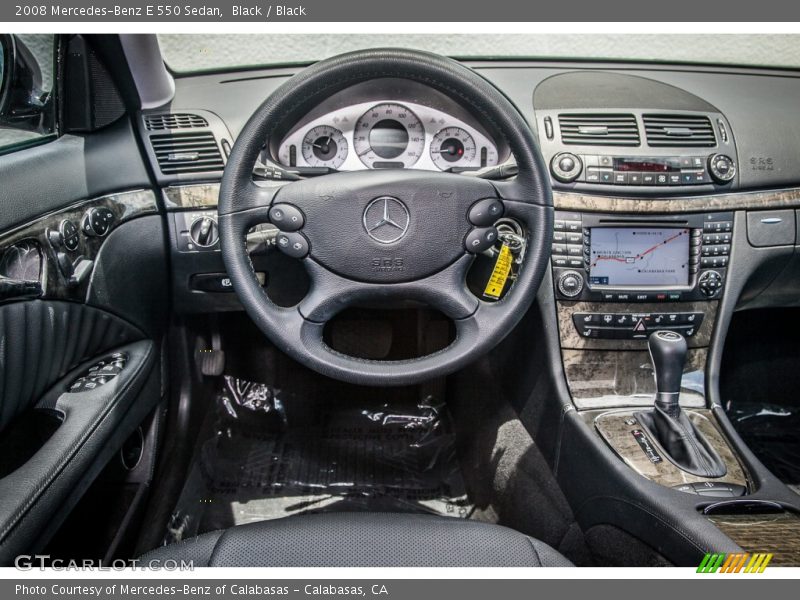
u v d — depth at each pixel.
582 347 1.36
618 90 1.39
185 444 1.54
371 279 1.07
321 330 1.10
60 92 1.17
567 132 1.34
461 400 1.75
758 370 1.84
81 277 1.13
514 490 1.45
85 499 1.14
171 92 1.35
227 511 1.51
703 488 1.07
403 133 1.31
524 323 1.46
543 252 1.07
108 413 1.12
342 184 1.03
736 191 1.38
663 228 1.36
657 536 1.02
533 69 1.42
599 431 1.23
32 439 1.12
